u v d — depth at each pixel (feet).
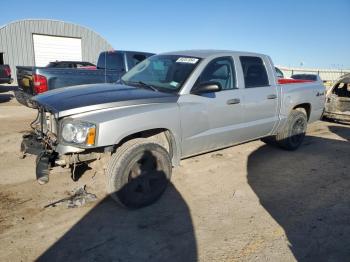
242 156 19.86
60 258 9.89
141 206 12.97
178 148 14.05
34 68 25.25
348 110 31.09
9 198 13.51
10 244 10.47
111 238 10.98
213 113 15.05
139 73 16.61
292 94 19.77
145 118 12.46
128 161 12.18
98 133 11.39
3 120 28.66
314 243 11.00
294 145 21.15
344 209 13.44
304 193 14.90
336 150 22.03
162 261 9.91
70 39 89.25
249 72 17.48
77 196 13.74
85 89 14.14
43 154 12.14
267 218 12.53
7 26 79.66
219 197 14.23
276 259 10.11
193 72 14.62
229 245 10.75
